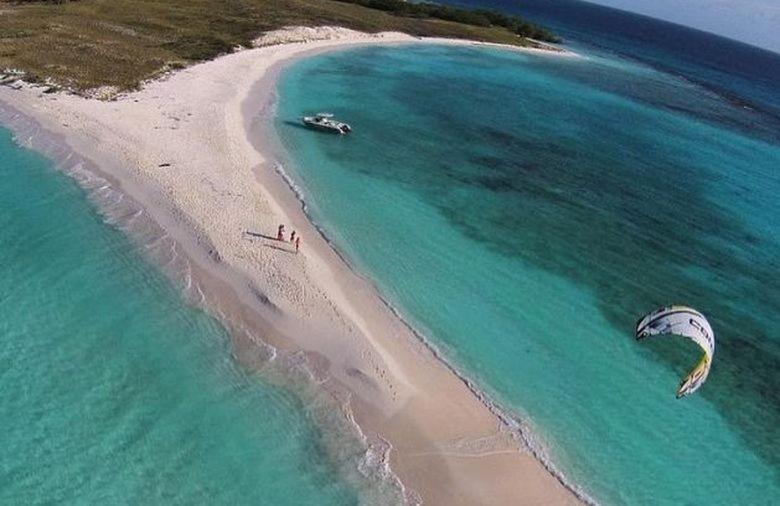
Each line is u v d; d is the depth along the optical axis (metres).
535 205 50.03
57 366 26.12
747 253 49.41
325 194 44.44
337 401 26.67
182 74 63.44
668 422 29.34
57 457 22.50
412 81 81.19
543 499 24.11
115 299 30.42
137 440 23.67
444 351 31.06
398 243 40.03
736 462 27.86
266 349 28.86
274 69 72.62
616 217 50.94
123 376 26.28
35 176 39.22
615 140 72.94
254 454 23.89
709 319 38.84
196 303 31.02
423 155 55.81
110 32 73.94
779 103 140.12
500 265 39.84
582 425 28.11
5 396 24.31
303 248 37.00
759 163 75.56
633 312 37.72
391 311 33.28
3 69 55.03
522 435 26.80
